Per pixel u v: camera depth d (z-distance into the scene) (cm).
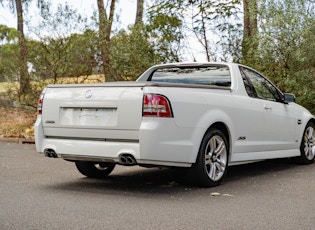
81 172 753
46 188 670
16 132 1530
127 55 1420
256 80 808
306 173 819
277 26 1246
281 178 764
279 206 556
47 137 686
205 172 659
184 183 716
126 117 613
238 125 723
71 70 1542
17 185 693
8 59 1584
